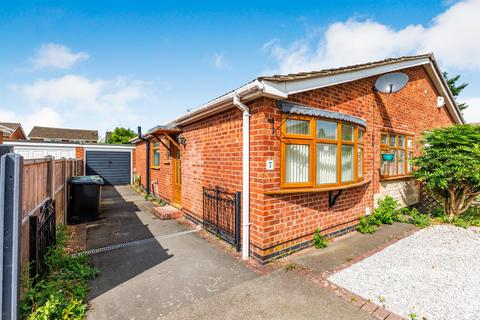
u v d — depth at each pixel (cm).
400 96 730
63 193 604
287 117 403
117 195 1122
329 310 262
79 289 290
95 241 488
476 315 254
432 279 331
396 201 660
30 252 290
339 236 516
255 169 393
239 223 436
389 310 262
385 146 678
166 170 898
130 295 292
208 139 548
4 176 199
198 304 274
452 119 1033
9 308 200
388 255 413
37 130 3422
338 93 501
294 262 386
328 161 464
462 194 634
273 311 261
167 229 572
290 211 418
